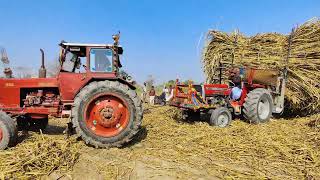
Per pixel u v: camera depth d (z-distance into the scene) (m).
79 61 5.90
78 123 5.03
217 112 7.12
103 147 5.08
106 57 5.46
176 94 7.73
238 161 4.58
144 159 4.53
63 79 5.43
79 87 5.46
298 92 8.54
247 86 8.16
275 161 4.61
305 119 8.15
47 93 5.66
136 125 5.18
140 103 5.23
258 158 4.73
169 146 5.28
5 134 4.71
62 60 5.54
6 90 5.56
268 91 8.08
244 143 5.48
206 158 4.68
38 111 5.51
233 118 8.41
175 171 4.04
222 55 9.28
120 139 5.12
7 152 4.38
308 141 5.60
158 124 7.27
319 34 8.41
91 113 5.15
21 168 3.81
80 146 5.11
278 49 8.70
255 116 7.61
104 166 4.18
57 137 5.54
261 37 8.95
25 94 5.70
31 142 4.99
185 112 7.92
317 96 8.25
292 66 8.48
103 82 5.17
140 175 3.89
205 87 7.59
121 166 4.19
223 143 5.50
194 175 3.91
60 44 5.46
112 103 5.19
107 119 5.14
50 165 4.02
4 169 3.76
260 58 8.82
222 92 7.88
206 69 9.70
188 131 6.48
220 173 4.03
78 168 4.08
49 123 7.56
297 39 8.51
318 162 4.49
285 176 4.00
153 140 5.72
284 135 6.07
